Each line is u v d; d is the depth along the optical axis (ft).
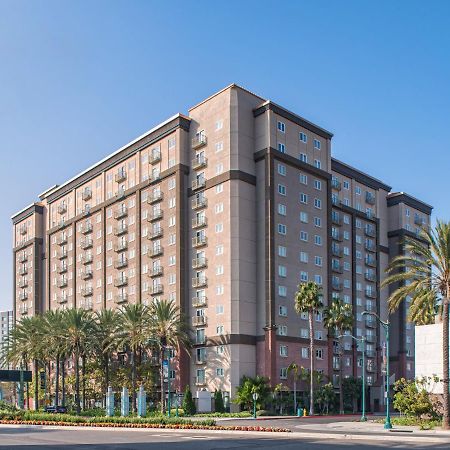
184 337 255.70
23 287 435.94
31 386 363.56
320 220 302.66
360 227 354.95
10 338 322.14
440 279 146.41
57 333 268.41
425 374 170.81
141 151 325.42
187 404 245.45
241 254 266.16
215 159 281.95
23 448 97.09
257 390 244.22
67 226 390.21
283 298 271.28
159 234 301.22
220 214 274.16
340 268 324.19
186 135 298.97
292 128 292.20
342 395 279.69
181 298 281.54
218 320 265.54
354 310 333.42
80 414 242.58
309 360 277.03
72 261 380.78
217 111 285.02
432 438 111.14
